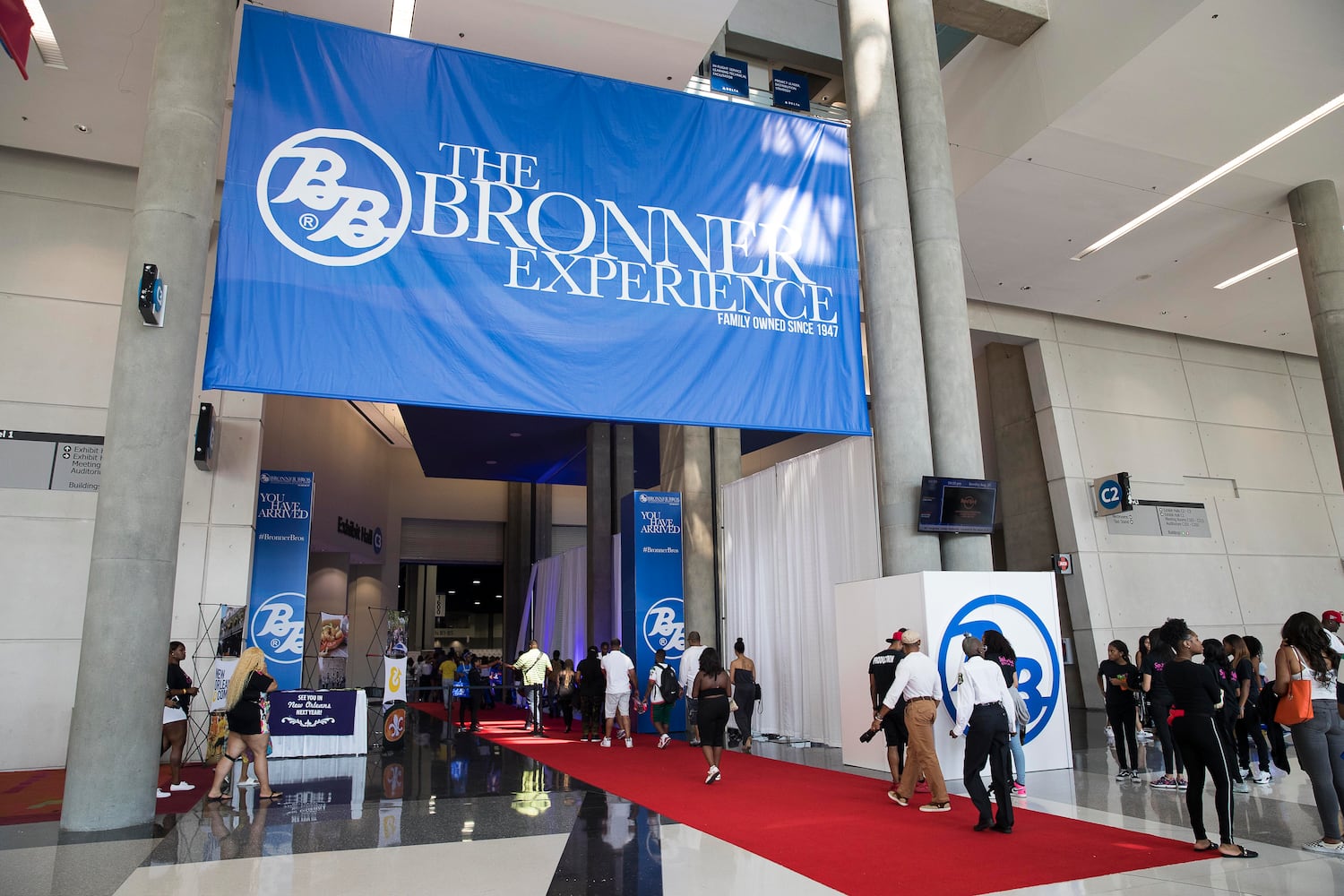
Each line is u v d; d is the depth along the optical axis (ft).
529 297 26.76
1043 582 28.68
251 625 38.06
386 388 24.54
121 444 21.49
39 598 32.14
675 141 30.01
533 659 45.88
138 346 21.99
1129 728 25.96
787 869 15.57
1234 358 65.51
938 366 32.48
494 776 27.94
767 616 44.01
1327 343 42.70
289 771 29.17
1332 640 17.33
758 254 30.30
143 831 19.54
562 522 94.07
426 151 26.45
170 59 23.57
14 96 32.04
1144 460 60.18
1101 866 15.60
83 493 33.35
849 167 32.68
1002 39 40.40
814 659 39.24
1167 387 62.49
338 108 25.67
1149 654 25.05
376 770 29.55
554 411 26.27
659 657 38.01
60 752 31.40
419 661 89.56
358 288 24.82
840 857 16.46
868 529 36.27
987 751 18.79
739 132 31.17
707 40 32.60
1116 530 57.67
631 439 61.72
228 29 24.89
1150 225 47.57
